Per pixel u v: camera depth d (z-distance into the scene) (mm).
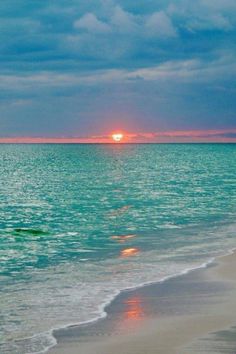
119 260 24844
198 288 18500
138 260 24531
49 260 26078
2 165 157750
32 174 113250
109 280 20125
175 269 21891
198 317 14953
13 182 90562
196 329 13875
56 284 19766
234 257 24516
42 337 13477
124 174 111062
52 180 94625
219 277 20188
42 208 53906
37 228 39750
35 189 76688
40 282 20328
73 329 14086
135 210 50469
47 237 34875
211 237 32406
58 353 12352
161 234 34625
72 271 22422
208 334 13445
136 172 118500
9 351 12516
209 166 148375
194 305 16266
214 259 24016
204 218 43781
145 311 15680
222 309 15758
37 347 12766
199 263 23188
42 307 16297
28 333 13805
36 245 31391
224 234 33750
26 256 27500
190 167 142250
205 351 12266
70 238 34219
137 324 14414
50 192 71625
